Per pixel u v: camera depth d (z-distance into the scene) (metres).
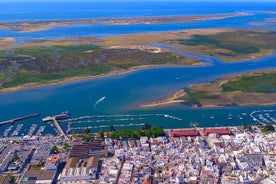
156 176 177.75
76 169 180.62
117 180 176.25
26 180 173.12
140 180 174.50
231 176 178.50
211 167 184.25
